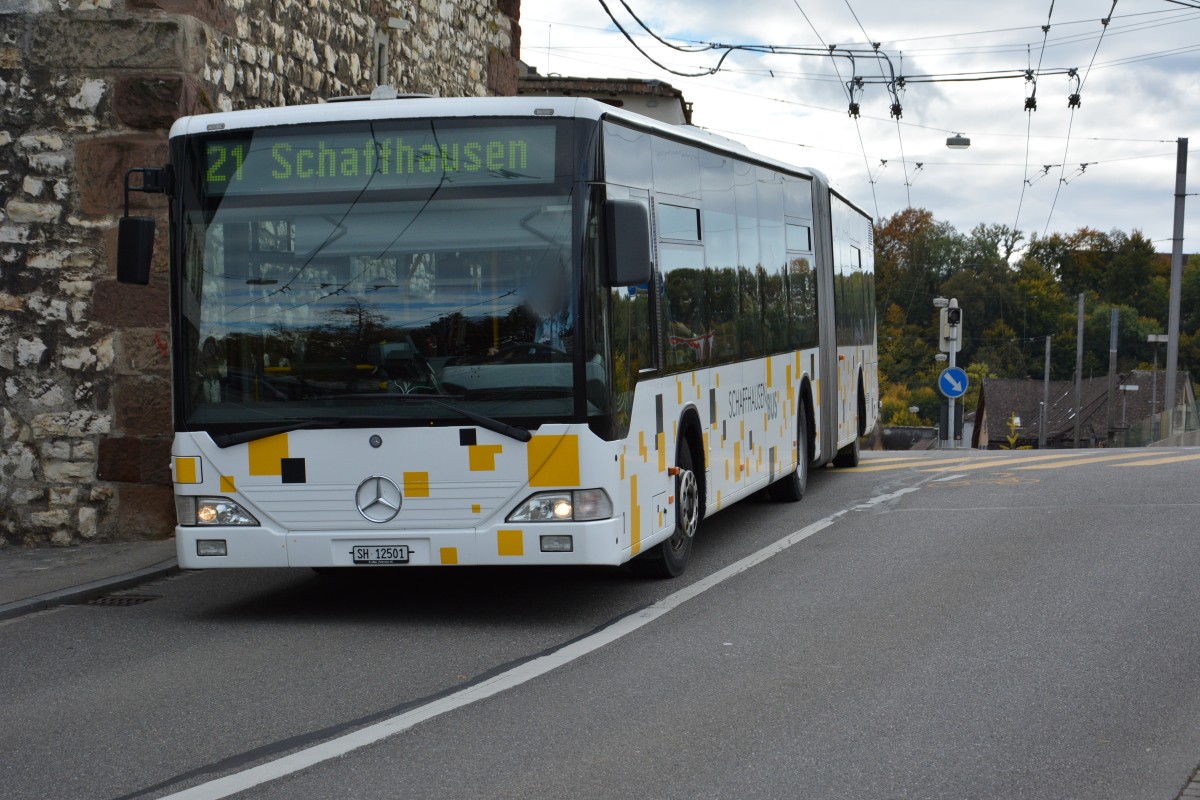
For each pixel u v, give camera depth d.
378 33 17.53
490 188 8.59
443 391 8.58
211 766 5.87
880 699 6.82
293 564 8.72
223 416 8.77
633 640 8.31
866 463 21.20
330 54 16.08
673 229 10.34
